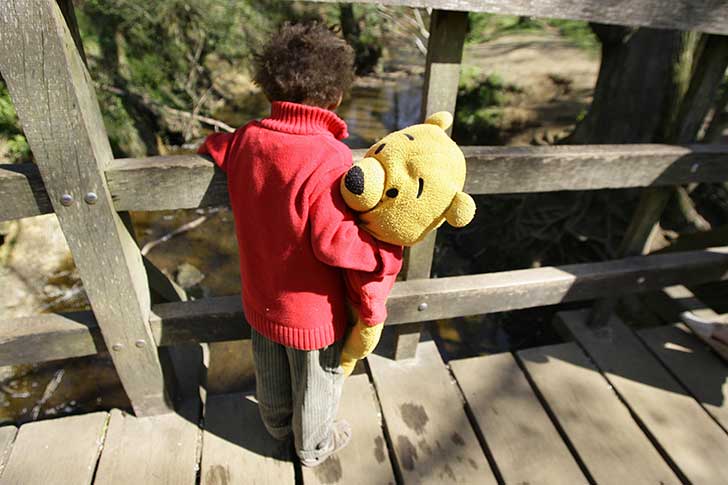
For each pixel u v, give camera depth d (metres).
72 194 1.25
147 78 6.07
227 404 1.84
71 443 1.68
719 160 1.78
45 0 1.00
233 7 6.49
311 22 1.12
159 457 1.65
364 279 1.11
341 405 1.86
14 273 3.31
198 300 1.65
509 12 1.33
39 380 2.73
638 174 1.73
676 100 3.43
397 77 8.93
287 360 1.45
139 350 1.58
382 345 2.14
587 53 7.32
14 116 3.79
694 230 3.50
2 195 1.23
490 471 1.67
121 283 1.43
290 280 1.15
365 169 0.98
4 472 1.59
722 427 1.86
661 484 1.66
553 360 2.13
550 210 3.93
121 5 5.69
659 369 2.11
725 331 2.08
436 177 1.02
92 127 1.21
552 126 5.29
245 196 1.11
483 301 1.86
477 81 5.97
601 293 2.02
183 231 4.35
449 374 2.04
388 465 1.67
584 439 1.80
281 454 1.69
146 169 1.28
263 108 7.23
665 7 1.43
